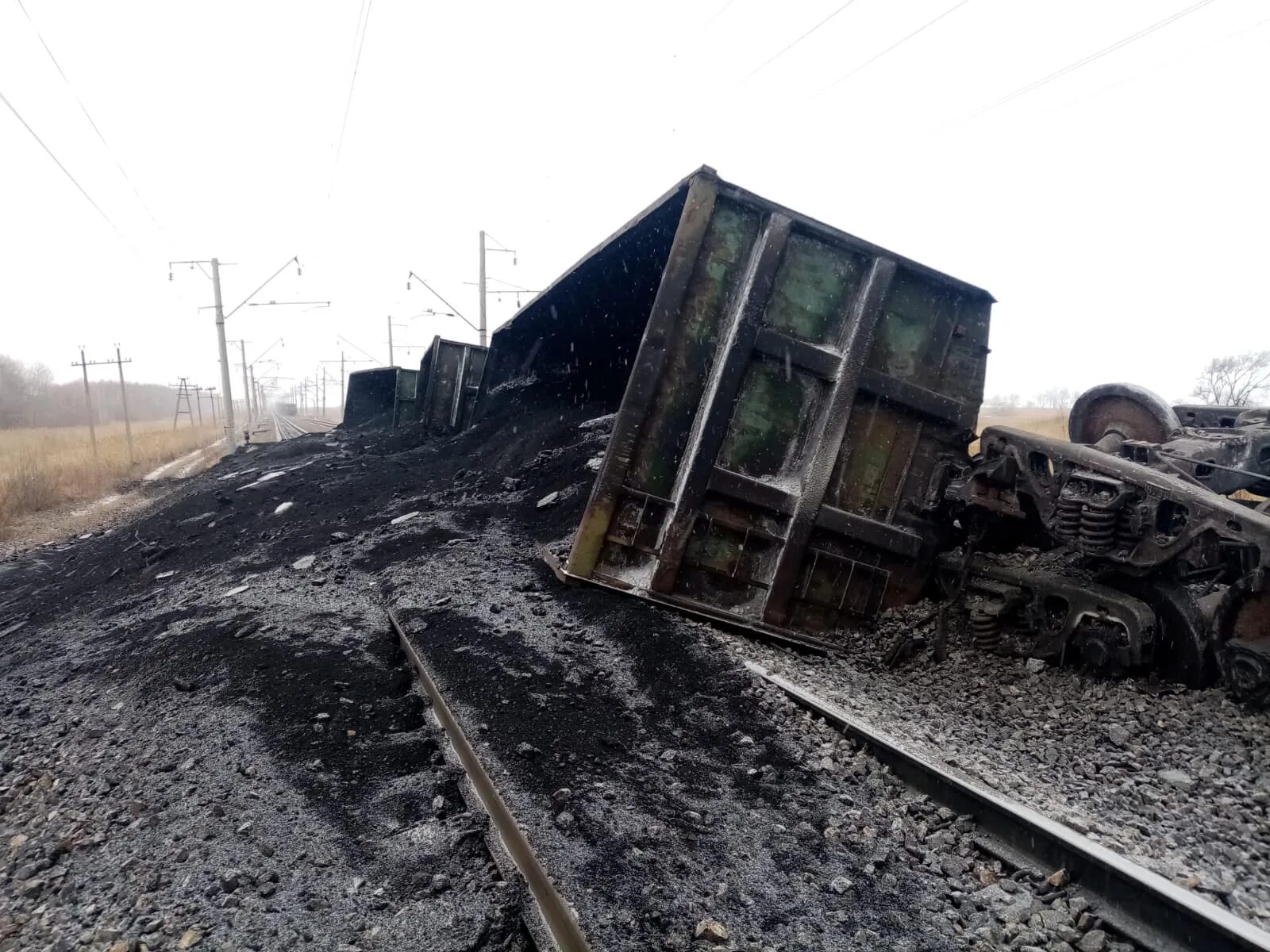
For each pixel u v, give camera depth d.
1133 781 3.73
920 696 5.04
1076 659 5.01
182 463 35.28
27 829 3.82
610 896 2.84
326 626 6.14
